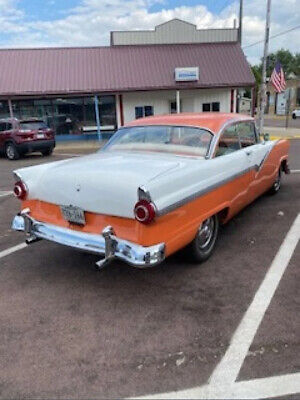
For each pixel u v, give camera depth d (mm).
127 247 3262
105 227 3461
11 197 7828
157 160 3979
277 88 19234
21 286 3859
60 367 2689
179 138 4441
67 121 21328
